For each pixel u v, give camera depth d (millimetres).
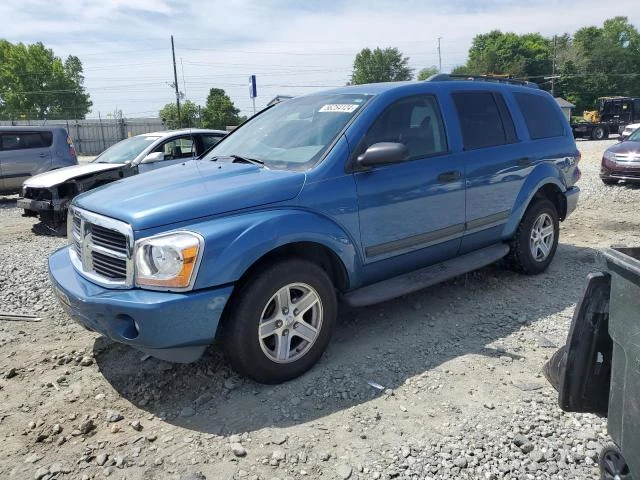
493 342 4062
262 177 3598
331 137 3916
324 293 3600
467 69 88875
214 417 3186
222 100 50625
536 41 94062
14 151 12680
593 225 8312
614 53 85375
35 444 2998
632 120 42188
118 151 10383
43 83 75688
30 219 10805
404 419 3113
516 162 5066
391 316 4566
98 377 3689
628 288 1963
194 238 3070
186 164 4379
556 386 2557
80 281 3443
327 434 2990
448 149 4512
